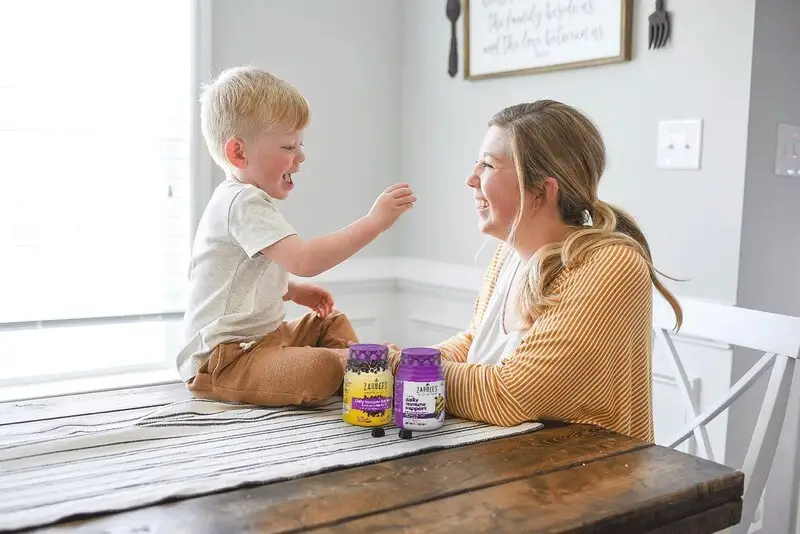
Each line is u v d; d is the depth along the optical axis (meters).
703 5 1.87
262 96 1.40
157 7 2.16
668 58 1.94
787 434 1.58
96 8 2.07
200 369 1.36
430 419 1.16
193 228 2.27
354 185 2.61
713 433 1.92
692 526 0.97
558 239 1.32
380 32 2.61
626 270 1.21
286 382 1.29
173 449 1.08
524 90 2.29
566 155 1.26
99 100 2.10
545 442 1.12
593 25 2.07
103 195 2.13
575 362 1.18
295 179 2.47
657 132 1.98
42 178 2.04
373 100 2.62
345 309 2.59
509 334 1.33
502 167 1.28
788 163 1.94
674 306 1.36
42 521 0.83
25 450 1.07
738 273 1.85
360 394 1.19
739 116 1.82
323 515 0.86
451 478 0.98
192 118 2.23
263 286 1.43
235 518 0.85
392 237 2.71
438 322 2.57
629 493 0.94
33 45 2.00
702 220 1.91
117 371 2.27
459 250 2.52
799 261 2.04
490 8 2.34
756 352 1.95
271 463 1.02
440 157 2.56
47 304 2.08
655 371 2.02
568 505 0.90
